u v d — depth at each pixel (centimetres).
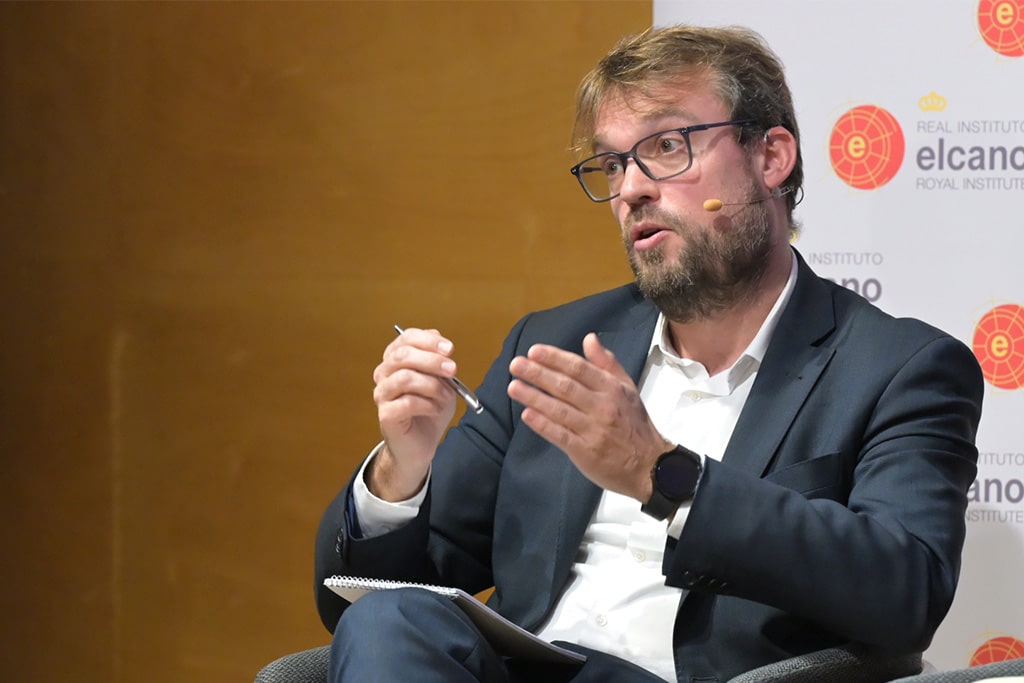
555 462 827
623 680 708
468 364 1233
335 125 1255
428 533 792
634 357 847
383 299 1248
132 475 1287
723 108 796
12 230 1298
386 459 771
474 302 1234
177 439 1280
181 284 1279
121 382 1288
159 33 1278
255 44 1265
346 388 1255
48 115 1292
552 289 1223
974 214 1107
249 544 1269
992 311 1103
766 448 754
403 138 1245
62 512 1295
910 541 686
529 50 1227
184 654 1277
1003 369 1099
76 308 1292
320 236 1257
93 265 1290
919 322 795
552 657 689
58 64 1291
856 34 1117
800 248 1124
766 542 659
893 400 750
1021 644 1083
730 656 718
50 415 1297
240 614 1270
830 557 662
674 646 732
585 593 785
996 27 1103
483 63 1234
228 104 1269
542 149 1225
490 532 868
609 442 646
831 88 1121
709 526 661
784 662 664
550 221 1225
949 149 1109
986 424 1097
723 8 1134
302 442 1262
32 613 1298
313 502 1261
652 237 794
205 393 1277
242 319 1270
